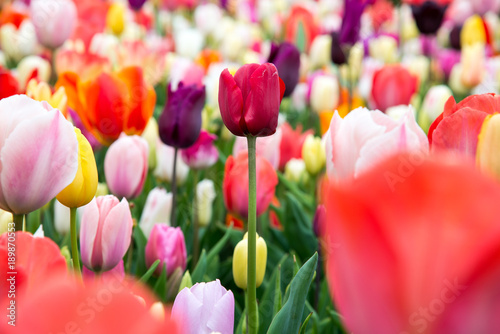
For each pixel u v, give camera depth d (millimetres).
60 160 879
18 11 3377
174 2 4301
